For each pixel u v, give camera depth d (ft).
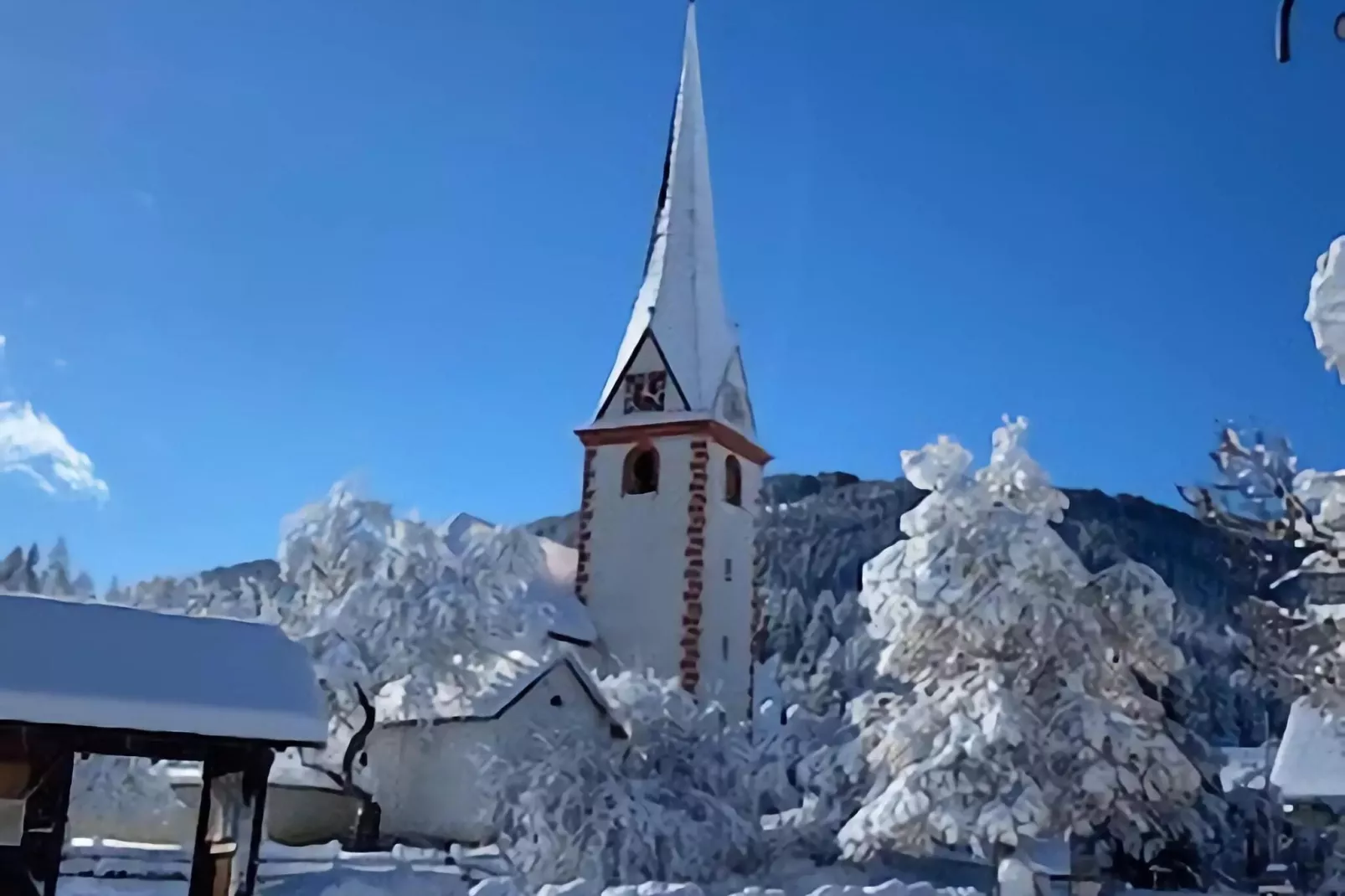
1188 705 98.07
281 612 108.99
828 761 100.17
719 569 143.84
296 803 110.32
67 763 49.42
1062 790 78.89
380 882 75.25
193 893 54.29
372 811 99.40
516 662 105.91
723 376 148.36
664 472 143.33
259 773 53.52
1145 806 81.41
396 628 100.73
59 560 129.29
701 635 138.41
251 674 53.88
